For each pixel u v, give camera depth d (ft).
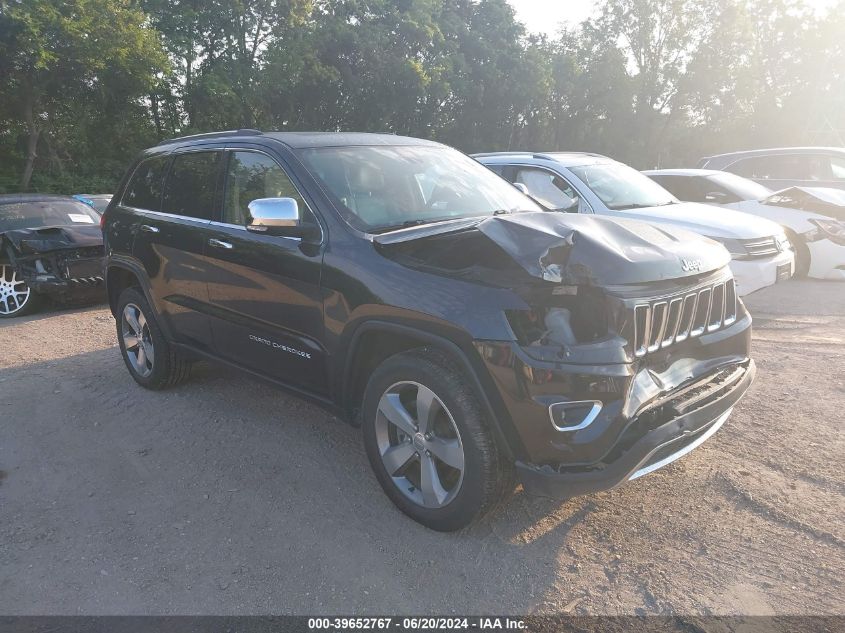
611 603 8.74
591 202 23.58
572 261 9.07
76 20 71.51
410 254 10.45
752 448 12.80
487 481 9.37
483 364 8.94
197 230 14.06
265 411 15.46
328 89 101.65
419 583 9.25
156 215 15.57
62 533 10.74
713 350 10.64
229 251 13.14
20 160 93.15
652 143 151.53
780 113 153.38
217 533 10.61
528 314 8.85
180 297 14.82
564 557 9.71
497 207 13.55
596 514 10.75
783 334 21.13
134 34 74.33
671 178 32.40
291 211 11.03
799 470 11.86
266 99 97.14
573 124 150.00
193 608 8.89
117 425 14.96
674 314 9.71
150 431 14.56
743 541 9.89
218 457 13.23
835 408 14.60
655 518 10.58
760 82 152.15
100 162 93.76
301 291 11.67
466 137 127.54
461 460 9.57
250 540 10.39
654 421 9.16
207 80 88.17
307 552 10.03
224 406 15.81
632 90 141.28
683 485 11.53
